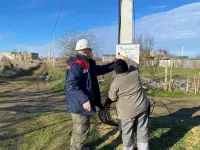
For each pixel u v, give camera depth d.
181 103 4.84
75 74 2.02
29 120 3.60
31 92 6.75
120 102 2.13
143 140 2.17
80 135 2.14
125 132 2.14
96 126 3.00
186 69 17.97
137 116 2.14
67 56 11.84
